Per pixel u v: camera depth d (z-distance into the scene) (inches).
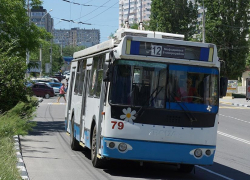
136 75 468.1
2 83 870.4
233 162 645.9
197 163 471.5
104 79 463.5
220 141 908.0
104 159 514.3
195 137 470.9
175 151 466.9
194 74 478.3
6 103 870.4
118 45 478.9
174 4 3169.3
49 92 2397.9
